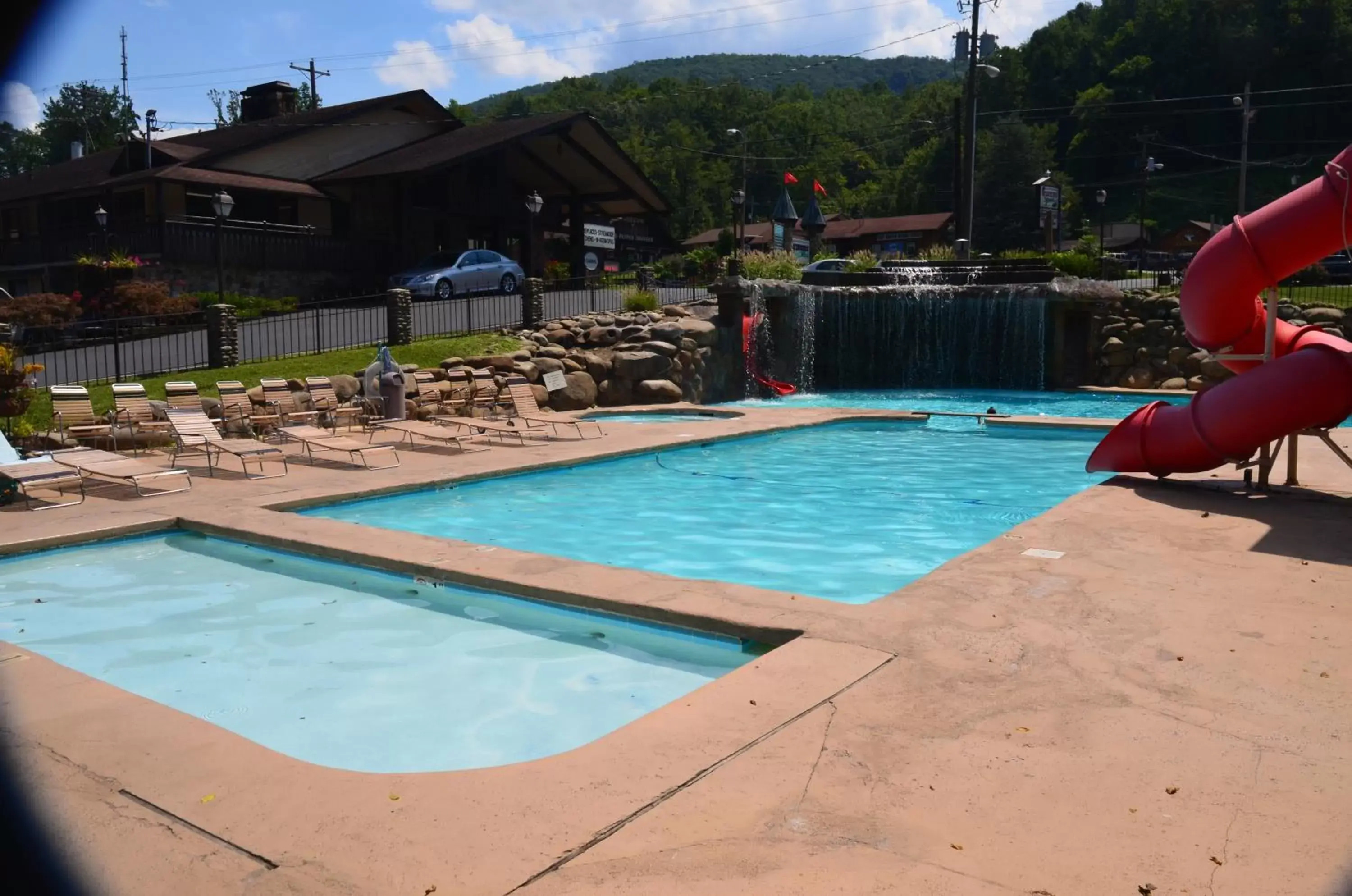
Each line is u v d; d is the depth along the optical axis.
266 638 6.57
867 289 29.17
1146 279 37.31
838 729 4.25
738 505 11.52
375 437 16.06
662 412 20.41
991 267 31.58
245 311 28.77
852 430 18.36
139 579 8.07
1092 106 99.88
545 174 43.31
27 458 11.52
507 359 20.31
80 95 80.06
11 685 4.94
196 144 42.78
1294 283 36.72
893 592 6.62
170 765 3.98
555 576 7.08
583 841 3.30
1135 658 5.14
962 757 3.96
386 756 4.74
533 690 5.59
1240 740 4.12
